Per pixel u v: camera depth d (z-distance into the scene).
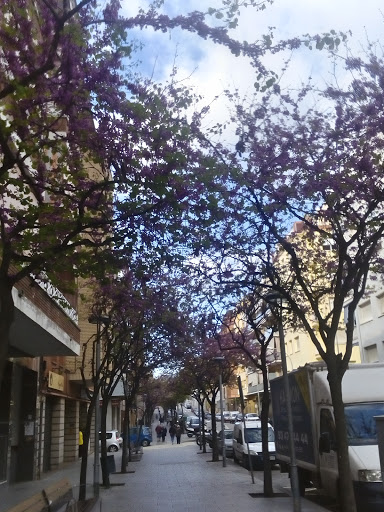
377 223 10.18
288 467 15.14
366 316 36.00
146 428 49.00
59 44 7.39
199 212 8.41
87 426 14.08
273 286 10.90
